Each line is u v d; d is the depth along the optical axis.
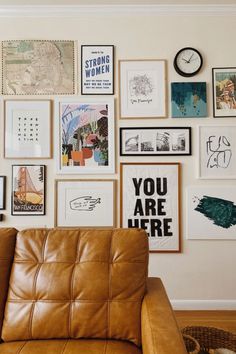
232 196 2.52
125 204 2.53
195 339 1.63
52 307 1.28
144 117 2.53
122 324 1.25
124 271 1.32
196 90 2.53
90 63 2.55
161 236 2.52
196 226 2.52
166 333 0.99
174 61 2.53
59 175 2.54
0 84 2.54
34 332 1.25
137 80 2.54
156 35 2.54
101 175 2.54
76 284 1.30
